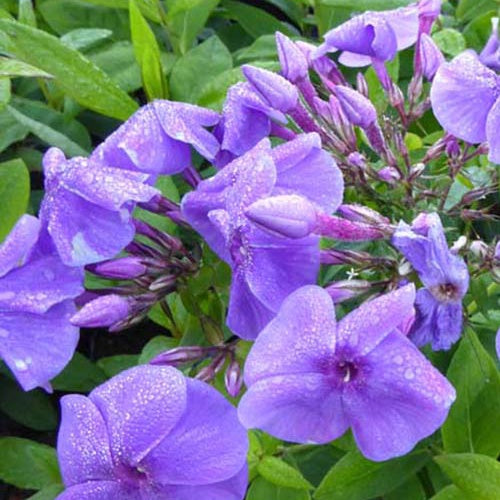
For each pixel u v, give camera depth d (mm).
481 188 206
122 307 180
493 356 227
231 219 166
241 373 186
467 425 207
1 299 170
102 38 267
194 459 163
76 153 244
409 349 157
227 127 193
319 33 293
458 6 295
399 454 161
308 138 173
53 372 171
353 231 172
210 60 257
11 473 227
